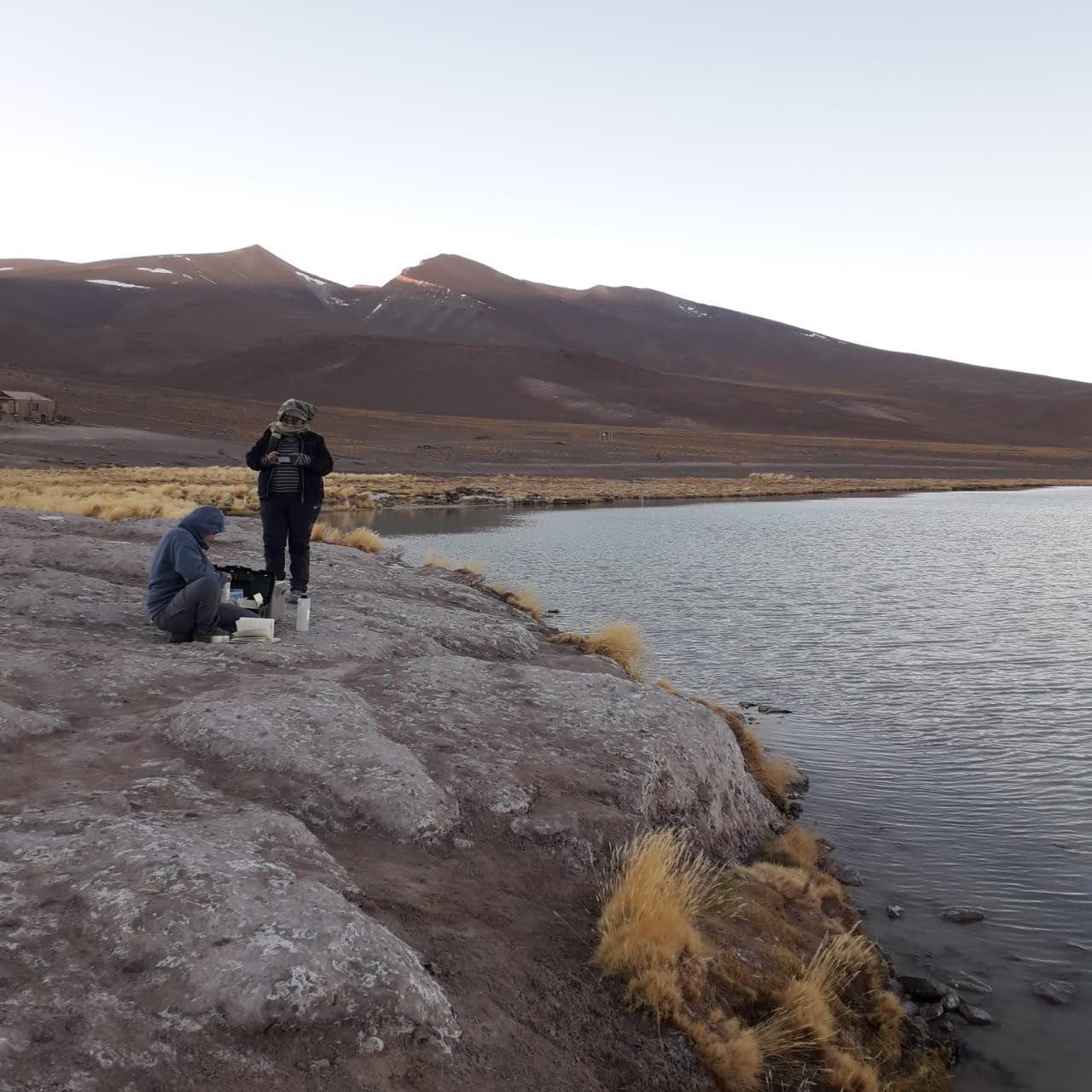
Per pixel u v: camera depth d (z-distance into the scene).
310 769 5.46
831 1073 4.63
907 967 6.17
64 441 68.81
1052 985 5.98
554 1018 4.11
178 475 51.22
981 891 7.26
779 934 5.80
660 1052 4.18
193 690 6.71
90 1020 3.04
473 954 4.27
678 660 14.42
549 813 5.80
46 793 4.70
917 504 59.09
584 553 28.61
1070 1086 5.06
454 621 10.41
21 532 12.52
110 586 9.59
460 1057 3.52
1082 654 15.13
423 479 64.19
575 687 8.03
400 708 6.98
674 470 93.25
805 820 8.55
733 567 25.48
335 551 14.77
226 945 3.42
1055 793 9.27
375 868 4.80
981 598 20.69
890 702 12.35
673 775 6.94
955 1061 5.24
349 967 3.51
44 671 6.63
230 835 4.39
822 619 17.94
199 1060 3.03
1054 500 65.50
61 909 3.55
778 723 11.41
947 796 9.18
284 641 8.30
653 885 5.08
